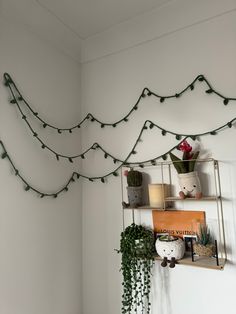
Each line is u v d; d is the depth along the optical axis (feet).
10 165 3.58
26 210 3.72
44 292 3.84
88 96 5.01
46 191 4.08
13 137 3.67
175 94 4.08
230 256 3.45
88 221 4.70
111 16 4.38
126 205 4.02
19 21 3.92
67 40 4.75
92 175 4.75
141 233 3.83
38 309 3.71
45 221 4.00
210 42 3.90
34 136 3.99
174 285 3.80
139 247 3.71
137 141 4.33
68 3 4.03
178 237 3.79
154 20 4.33
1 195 3.41
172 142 4.03
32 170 3.89
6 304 3.30
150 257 3.68
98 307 4.41
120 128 4.55
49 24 4.33
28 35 4.06
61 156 4.44
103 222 4.54
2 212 3.39
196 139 3.84
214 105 3.77
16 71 3.81
